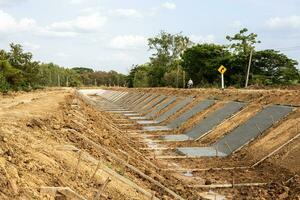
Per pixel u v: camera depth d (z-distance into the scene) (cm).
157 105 4812
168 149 2389
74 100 3781
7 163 878
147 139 2784
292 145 1845
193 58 6284
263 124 2278
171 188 1476
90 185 1079
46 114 1895
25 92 5362
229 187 1590
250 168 1847
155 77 8306
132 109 5581
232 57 5644
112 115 4528
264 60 5394
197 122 3083
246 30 5591
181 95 4472
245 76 5550
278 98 2522
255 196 1460
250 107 2684
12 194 759
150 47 8312
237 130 2430
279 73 5369
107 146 1719
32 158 1014
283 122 2150
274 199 1418
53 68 11594
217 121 2814
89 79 14450
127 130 3222
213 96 3541
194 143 2569
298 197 1380
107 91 9981
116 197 1093
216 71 5962
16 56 6266
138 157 1916
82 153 1270
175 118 3644
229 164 1961
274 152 1881
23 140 1149
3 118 1565
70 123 1834
